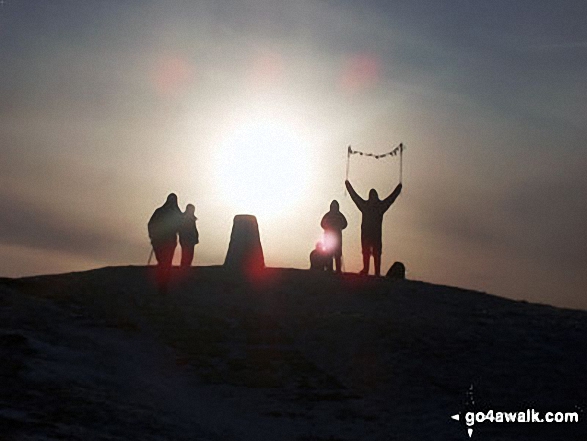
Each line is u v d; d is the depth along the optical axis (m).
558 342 26.48
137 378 21.92
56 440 16.47
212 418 20.22
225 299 29.16
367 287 31.47
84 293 28.61
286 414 21.25
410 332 26.36
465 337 26.33
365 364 24.28
